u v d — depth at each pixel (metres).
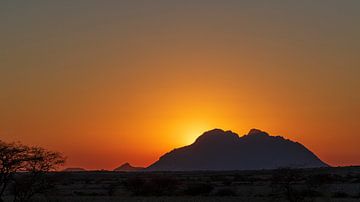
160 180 114.19
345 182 131.00
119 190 119.00
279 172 64.44
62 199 79.88
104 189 123.94
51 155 56.56
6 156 53.75
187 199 89.94
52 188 60.81
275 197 70.06
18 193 57.44
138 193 109.38
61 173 70.12
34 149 55.75
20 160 54.56
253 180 160.50
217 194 101.62
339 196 85.81
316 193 82.56
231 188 117.94
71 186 138.88
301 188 69.31
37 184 58.09
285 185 63.66
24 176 56.81
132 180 115.69
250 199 86.62
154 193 108.56
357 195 87.94
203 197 95.00
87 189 124.44
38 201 69.38
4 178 54.34
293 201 63.62
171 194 106.62
